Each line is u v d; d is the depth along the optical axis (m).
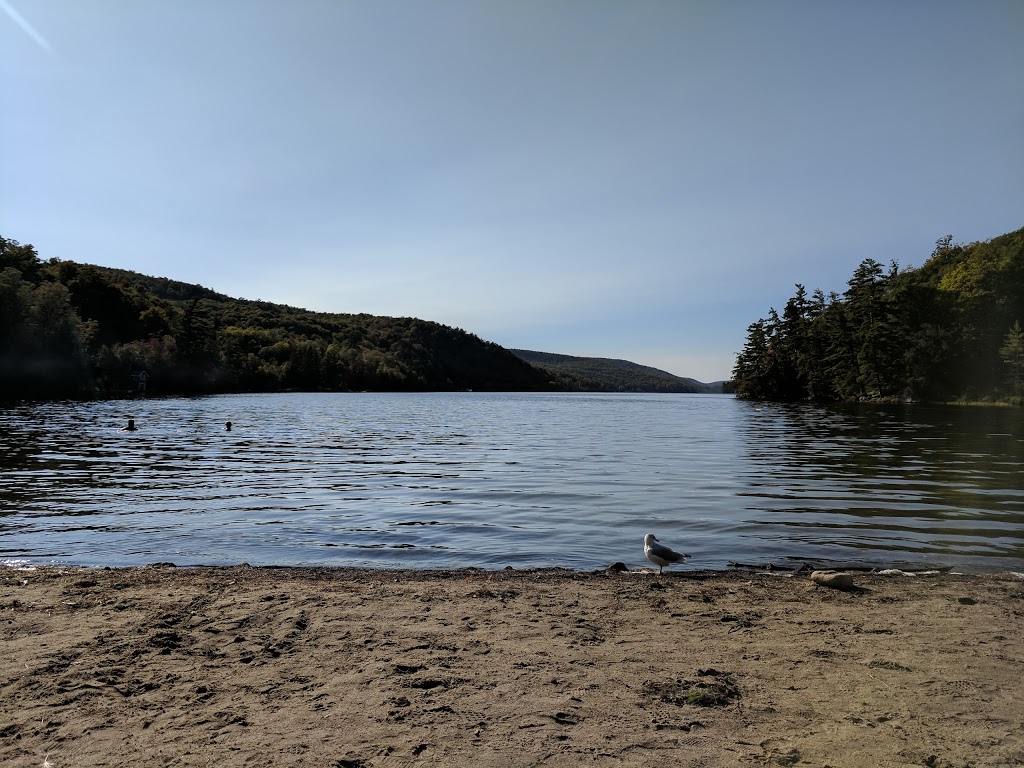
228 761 4.50
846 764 4.43
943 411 74.69
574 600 8.77
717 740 4.81
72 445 32.81
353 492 19.30
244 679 6.00
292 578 10.01
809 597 8.99
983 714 5.23
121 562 11.39
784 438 40.59
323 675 6.10
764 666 6.36
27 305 83.94
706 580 10.08
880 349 96.19
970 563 11.38
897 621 7.85
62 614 7.98
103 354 101.31
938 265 129.75
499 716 5.22
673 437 42.38
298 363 162.50
